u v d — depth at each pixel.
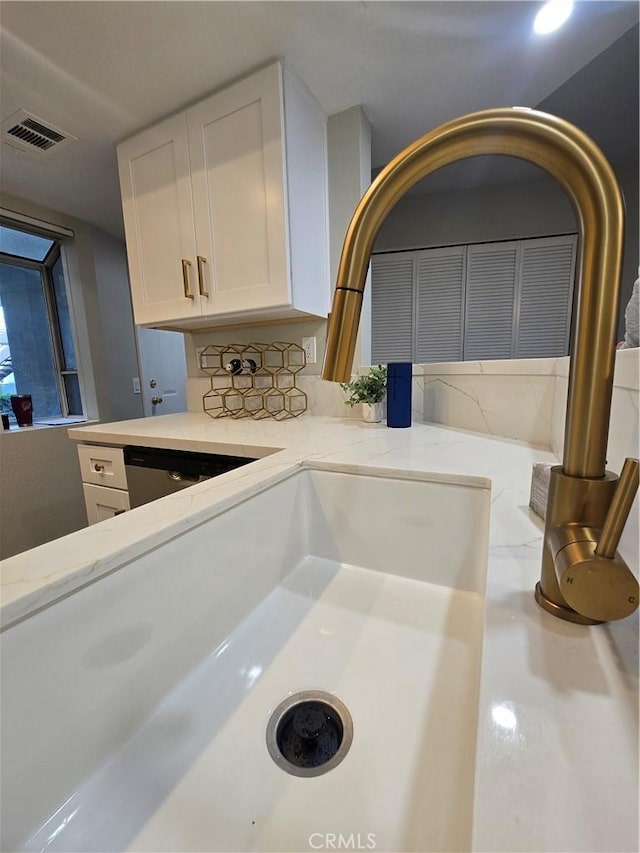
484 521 0.69
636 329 0.60
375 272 3.36
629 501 0.28
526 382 1.03
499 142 0.31
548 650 0.32
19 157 1.82
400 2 1.11
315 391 1.79
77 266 2.56
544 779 0.22
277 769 0.40
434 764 0.39
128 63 1.29
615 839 0.19
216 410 2.04
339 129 1.63
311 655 0.55
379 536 0.78
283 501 0.75
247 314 1.57
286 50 1.27
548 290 2.97
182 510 0.52
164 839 0.34
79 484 2.50
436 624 0.61
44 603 0.34
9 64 1.27
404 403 1.33
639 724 0.25
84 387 2.70
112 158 1.83
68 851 0.33
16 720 0.33
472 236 3.10
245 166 1.42
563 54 1.32
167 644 0.48
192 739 0.43
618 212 0.28
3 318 2.34
